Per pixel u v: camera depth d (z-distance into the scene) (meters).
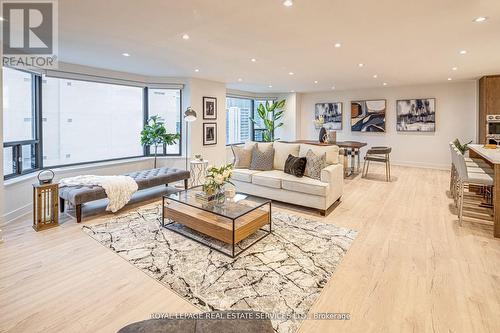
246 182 4.58
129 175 4.51
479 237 3.10
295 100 9.34
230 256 2.65
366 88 8.41
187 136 6.27
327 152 4.34
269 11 2.56
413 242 2.98
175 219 3.21
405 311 1.90
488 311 1.89
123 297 2.05
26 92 4.27
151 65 4.93
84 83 5.17
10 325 1.76
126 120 5.90
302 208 4.16
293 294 2.09
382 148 6.27
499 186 3.05
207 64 4.84
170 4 2.42
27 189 3.94
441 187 5.48
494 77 5.96
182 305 1.97
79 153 5.19
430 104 7.59
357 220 3.66
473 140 7.12
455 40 3.45
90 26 2.96
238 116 9.10
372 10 2.54
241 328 1.20
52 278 2.28
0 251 2.72
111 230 3.25
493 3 2.40
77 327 1.75
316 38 3.36
